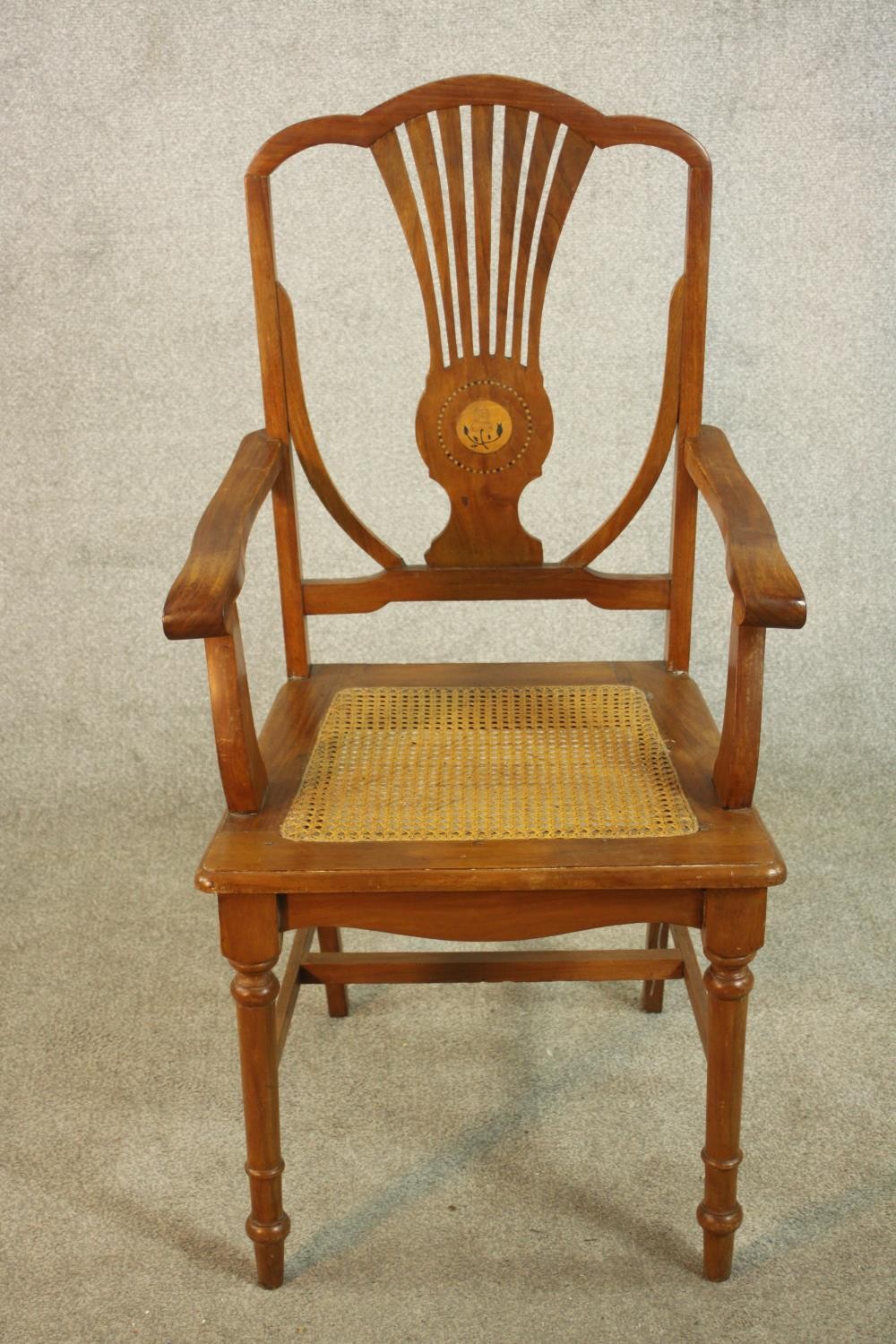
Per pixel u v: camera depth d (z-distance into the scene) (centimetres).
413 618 212
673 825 114
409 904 113
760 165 187
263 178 131
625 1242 132
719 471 127
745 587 106
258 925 113
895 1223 133
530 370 137
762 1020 163
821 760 218
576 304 193
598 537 142
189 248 190
